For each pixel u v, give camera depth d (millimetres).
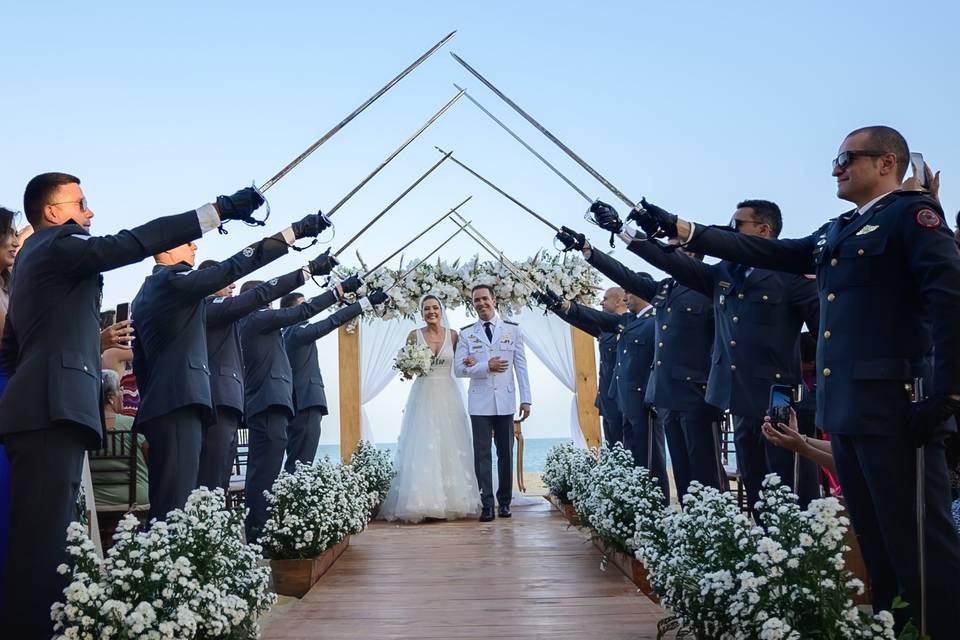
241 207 3295
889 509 2721
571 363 9227
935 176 3316
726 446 6055
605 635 3652
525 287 8844
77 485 3086
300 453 7383
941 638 2605
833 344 2906
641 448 6281
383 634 3771
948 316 2605
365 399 9156
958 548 2662
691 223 3365
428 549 5992
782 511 2777
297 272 5262
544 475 8500
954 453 3219
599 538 5574
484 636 3697
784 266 3363
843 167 3006
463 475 7867
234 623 3113
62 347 3062
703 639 3084
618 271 5180
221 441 5031
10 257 3629
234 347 5199
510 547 5969
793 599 2533
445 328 8320
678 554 3299
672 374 5074
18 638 2852
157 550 2949
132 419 5242
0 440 3014
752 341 4191
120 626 2717
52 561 2926
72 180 3367
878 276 2838
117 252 3102
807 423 4188
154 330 4082
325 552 5148
